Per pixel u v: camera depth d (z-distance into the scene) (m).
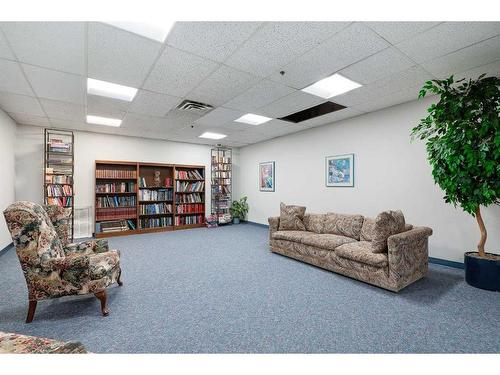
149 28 2.00
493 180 2.29
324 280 2.80
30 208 2.02
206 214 6.92
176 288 2.59
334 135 4.68
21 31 1.94
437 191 3.32
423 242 2.79
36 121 4.51
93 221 5.34
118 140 5.75
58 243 2.32
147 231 5.77
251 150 7.02
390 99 3.48
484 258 2.51
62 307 2.18
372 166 4.05
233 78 2.81
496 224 2.87
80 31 1.96
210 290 2.54
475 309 2.11
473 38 2.05
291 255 3.62
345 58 2.39
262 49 2.24
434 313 2.05
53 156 5.00
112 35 2.01
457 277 2.84
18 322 1.93
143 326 1.88
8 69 2.54
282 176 5.95
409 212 3.59
